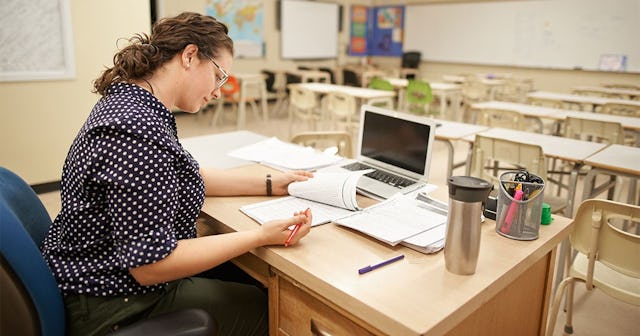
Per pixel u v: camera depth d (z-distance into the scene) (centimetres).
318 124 664
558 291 172
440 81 955
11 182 112
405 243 110
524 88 728
